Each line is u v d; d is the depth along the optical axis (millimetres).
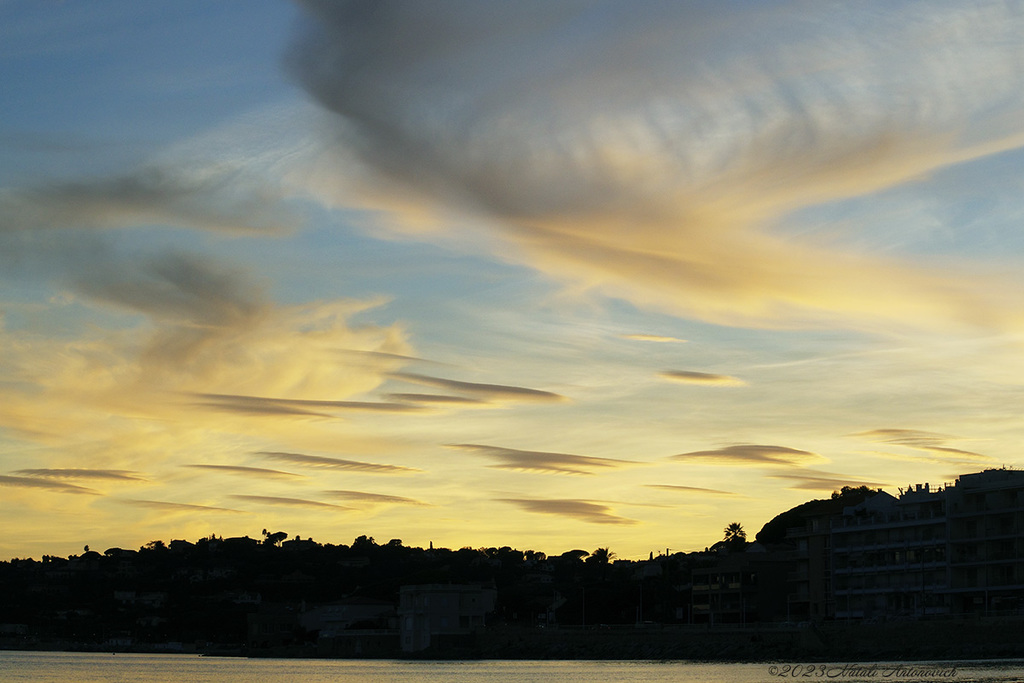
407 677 155625
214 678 171750
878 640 146000
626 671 148000
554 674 148125
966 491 165875
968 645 138125
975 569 162500
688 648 170375
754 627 166625
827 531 187875
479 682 134500
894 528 176375
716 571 199375
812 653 151125
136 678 178500
